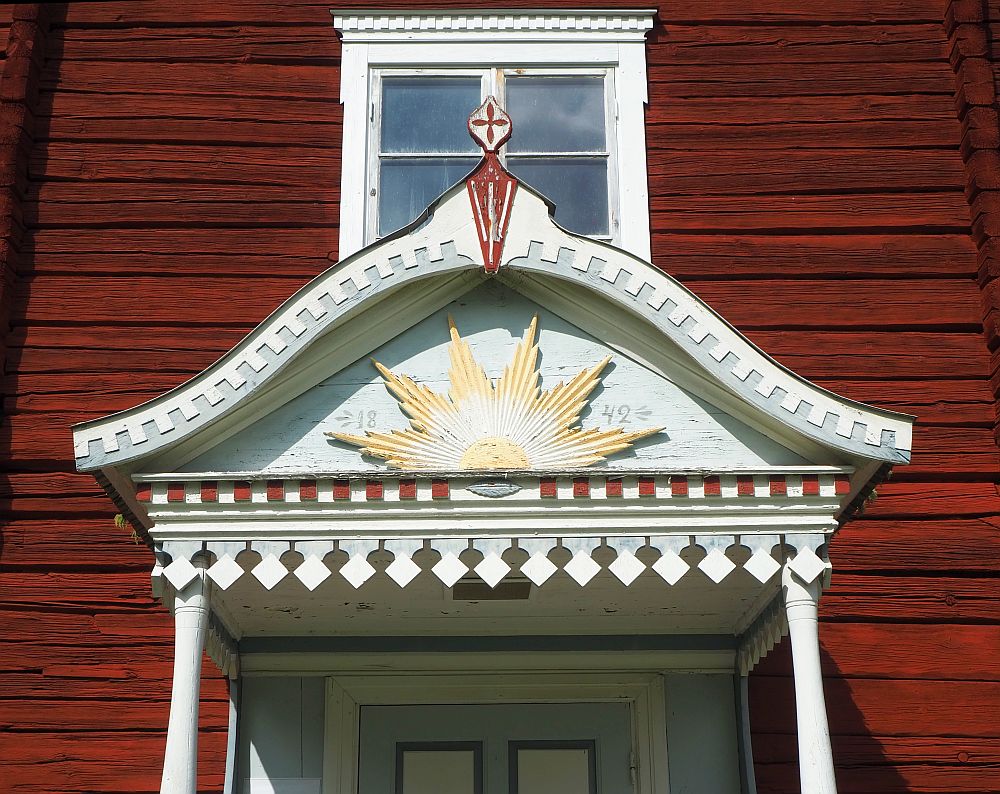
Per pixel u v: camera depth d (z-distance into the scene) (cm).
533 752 659
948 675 701
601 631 661
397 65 847
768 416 551
